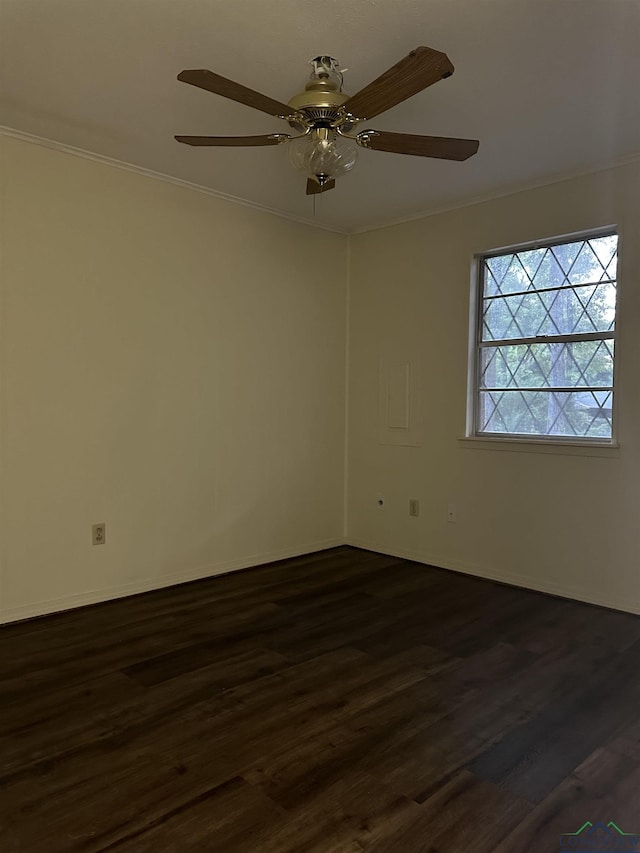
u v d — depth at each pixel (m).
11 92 2.67
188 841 1.62
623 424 3.42
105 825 1.68
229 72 2.49
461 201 4.07
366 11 2.09
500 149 3.23
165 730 2.17
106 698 2.40
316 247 4.62
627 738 2.15
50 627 3.13
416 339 4.41
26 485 3.21
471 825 1.70
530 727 2.21
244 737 2.13
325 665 2.71
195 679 2.57
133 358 3.61
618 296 3.41
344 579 4.02
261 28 2.20
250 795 1.81
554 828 1.69
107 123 2.97
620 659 2.80
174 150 3.30
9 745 2.07
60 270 3.29
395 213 4.34
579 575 3.62
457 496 4.21
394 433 4.58
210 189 3.89
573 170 3.53
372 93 1.95
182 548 3.89
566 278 3.72
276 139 2.32
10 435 3.14
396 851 1.60
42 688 2.48
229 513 4.14
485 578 4.05
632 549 3.41
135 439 3.63
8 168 3.08
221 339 4.04
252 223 4.19
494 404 4.08
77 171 3.33
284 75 2.52
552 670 2.68
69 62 2.42
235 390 4.14
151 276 3.67
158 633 3.07
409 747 2.08
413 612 3.41
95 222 3.41
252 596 3.66
